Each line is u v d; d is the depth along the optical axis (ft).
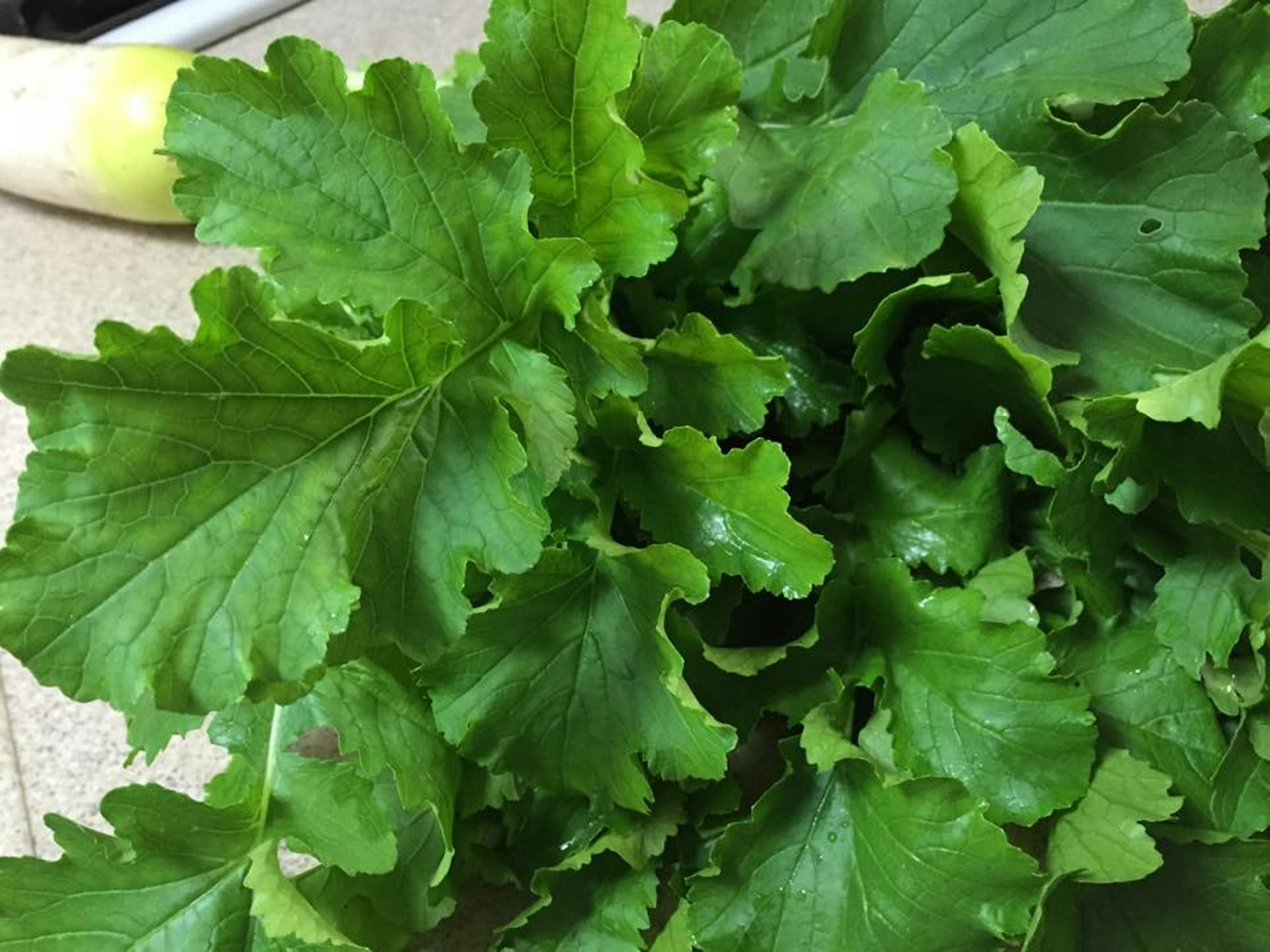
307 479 1.32
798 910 1.57
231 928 1.56
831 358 1.80
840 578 1.69
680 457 1.53
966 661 1.57
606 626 1.55
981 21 1.71
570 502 1.56
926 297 1.64
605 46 1.40
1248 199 1.62
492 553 1.37
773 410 1.78
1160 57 1.64
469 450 1.40
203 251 2.70
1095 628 1.65
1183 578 1.59
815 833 1.59
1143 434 1.51
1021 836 1.72
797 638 1.71
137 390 1.25
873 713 1.65
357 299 1.36
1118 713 1.61
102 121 2.57
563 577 1.53
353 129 1.36
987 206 1.58
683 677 1.57
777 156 1.77
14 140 2.66
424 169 1.38
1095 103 1.68
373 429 1.37
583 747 1.54
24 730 2.04
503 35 1.40
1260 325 1.70
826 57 1.76
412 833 1.69
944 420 1.71
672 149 1.65
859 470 1.77
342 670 1.62
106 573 1.24
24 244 2.72
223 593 1.27
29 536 1.22
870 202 1.61
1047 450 1.68
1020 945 1.63
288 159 1.35
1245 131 1.73
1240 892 1.54
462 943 1.79
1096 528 1.56
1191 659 1.56
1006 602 1.61
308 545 1.31
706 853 1.67
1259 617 1.53
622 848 1.59
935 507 1.71
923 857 1.50
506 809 1.69
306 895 1.59
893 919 1.52
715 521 1.58
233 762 1.77
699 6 1.82
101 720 2.05
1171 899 1.56
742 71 1.84
